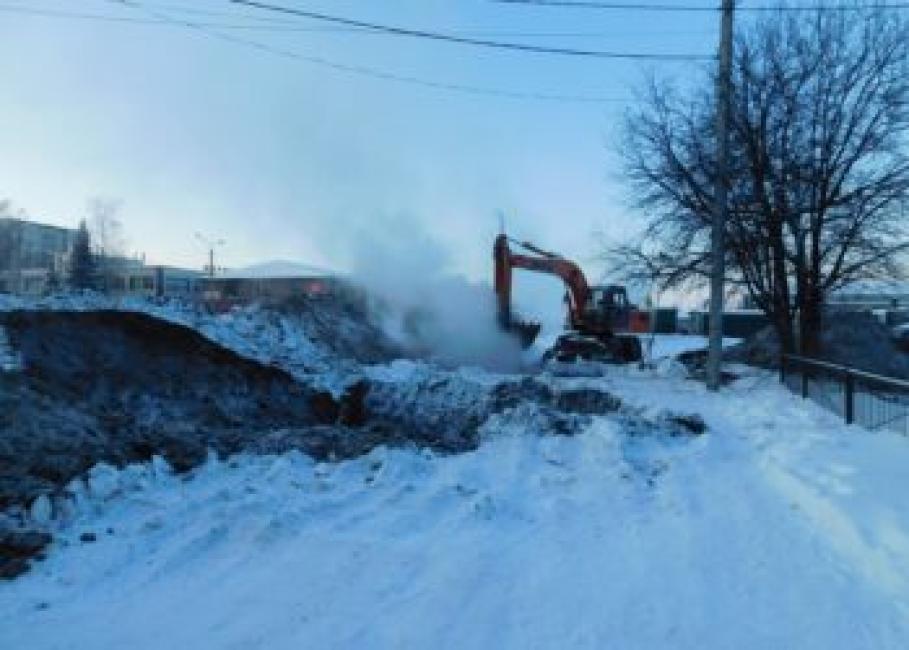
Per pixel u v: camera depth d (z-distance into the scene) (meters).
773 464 10.72
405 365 21.20
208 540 7.57
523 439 12.55
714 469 10.95
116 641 5.65
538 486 10.05
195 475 9.82
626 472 10.52
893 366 25.47
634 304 30.12
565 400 16.14
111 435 10.66
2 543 7.29
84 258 73.88
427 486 9.76
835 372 15.93
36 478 8.70
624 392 19.52
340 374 17.22
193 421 12.88
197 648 5.54
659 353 40.03
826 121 22.17
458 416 15.07
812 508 8.60
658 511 8.87
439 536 7.89
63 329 12.77
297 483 9.59
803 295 22.92
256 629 5.81
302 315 24.28
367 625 5.86
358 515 8.47
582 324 29.33
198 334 14.58
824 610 6.02
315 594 6.43
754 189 22.30
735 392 19.94
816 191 22.34
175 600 6.36
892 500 8.43
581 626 5.84
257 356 15.68
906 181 21.91
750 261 22.84
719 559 7.20
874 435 12.95
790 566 6.96
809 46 22.19
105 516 8.30
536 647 5.52
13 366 11.36
